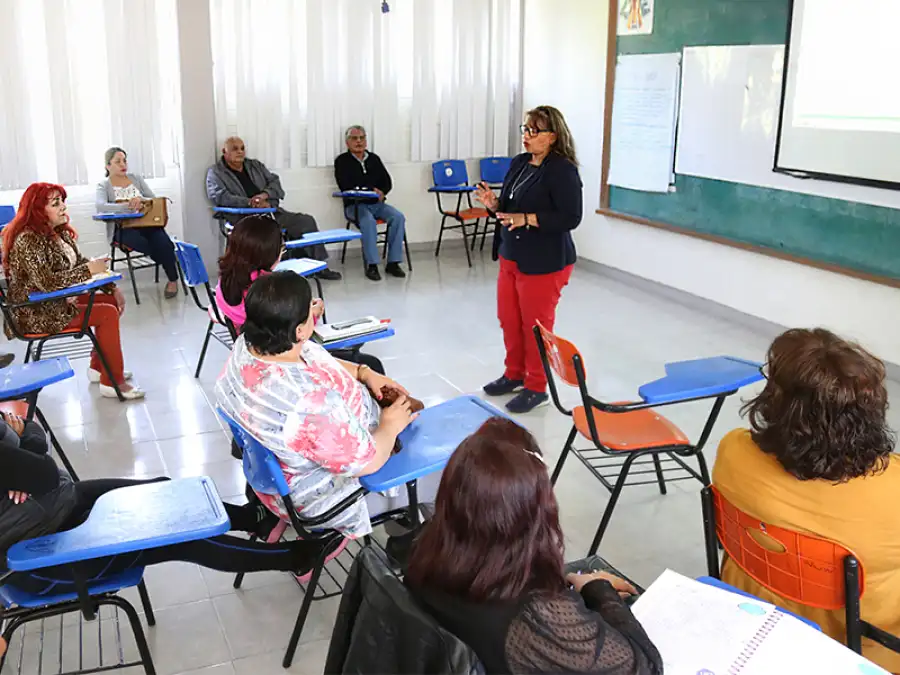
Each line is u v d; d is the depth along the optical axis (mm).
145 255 5926
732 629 1330
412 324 5348
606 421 2818
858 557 1558
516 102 7504
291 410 2045
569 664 1146
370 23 6723
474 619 1178
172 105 6281
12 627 1988
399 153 7203
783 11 4715
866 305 4570
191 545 2174
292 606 2531
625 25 5977
